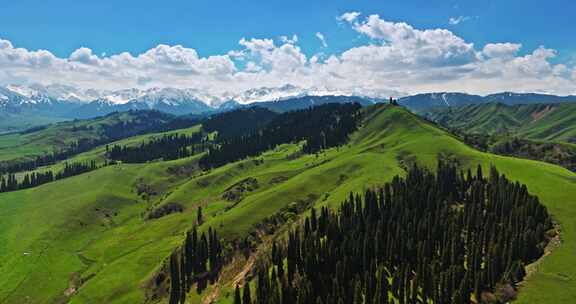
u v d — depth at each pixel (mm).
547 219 162500
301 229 183375
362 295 139000
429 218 164750
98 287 194625
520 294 129125
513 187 180000
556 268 136875
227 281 174625
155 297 179750
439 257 150000
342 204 185750
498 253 138625
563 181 194750
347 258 147750
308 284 136000
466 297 129000
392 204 183000
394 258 151875
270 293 139375
